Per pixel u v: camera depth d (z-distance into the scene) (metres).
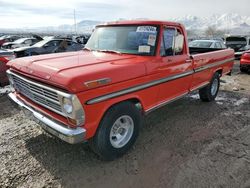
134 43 4.04
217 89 6.46
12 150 3.68
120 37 4.24
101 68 3.10
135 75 3.46
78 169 3.26
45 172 3.18
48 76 2.91
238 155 3.64
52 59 3.60
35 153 3.61
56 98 2.92
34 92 3.30
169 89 4.33
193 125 4.75
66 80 2.72
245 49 15.63
